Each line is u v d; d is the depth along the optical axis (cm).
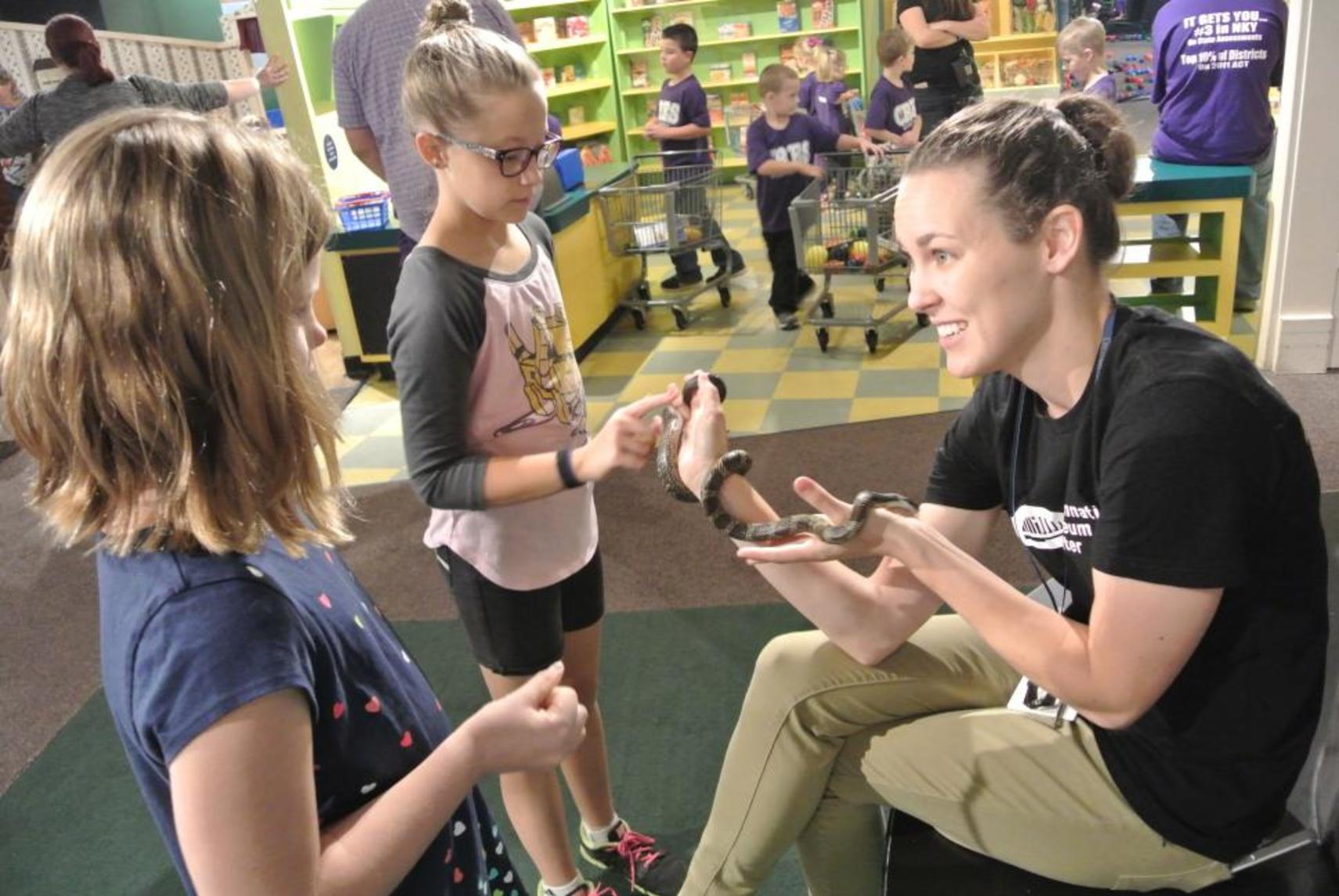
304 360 82
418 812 84
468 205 145
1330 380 390
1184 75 420
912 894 131
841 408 421
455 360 146
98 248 71
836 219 505
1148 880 125
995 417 130
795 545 115
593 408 457
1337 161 371
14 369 73
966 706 137
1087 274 111
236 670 71
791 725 137
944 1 553
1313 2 354
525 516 159
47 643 314
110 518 75
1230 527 102
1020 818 126
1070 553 123
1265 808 120
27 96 627
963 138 107
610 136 967
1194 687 115
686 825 212
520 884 125
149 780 79
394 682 91
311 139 493
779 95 507
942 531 143
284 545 79
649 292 561
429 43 140
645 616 288
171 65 671
